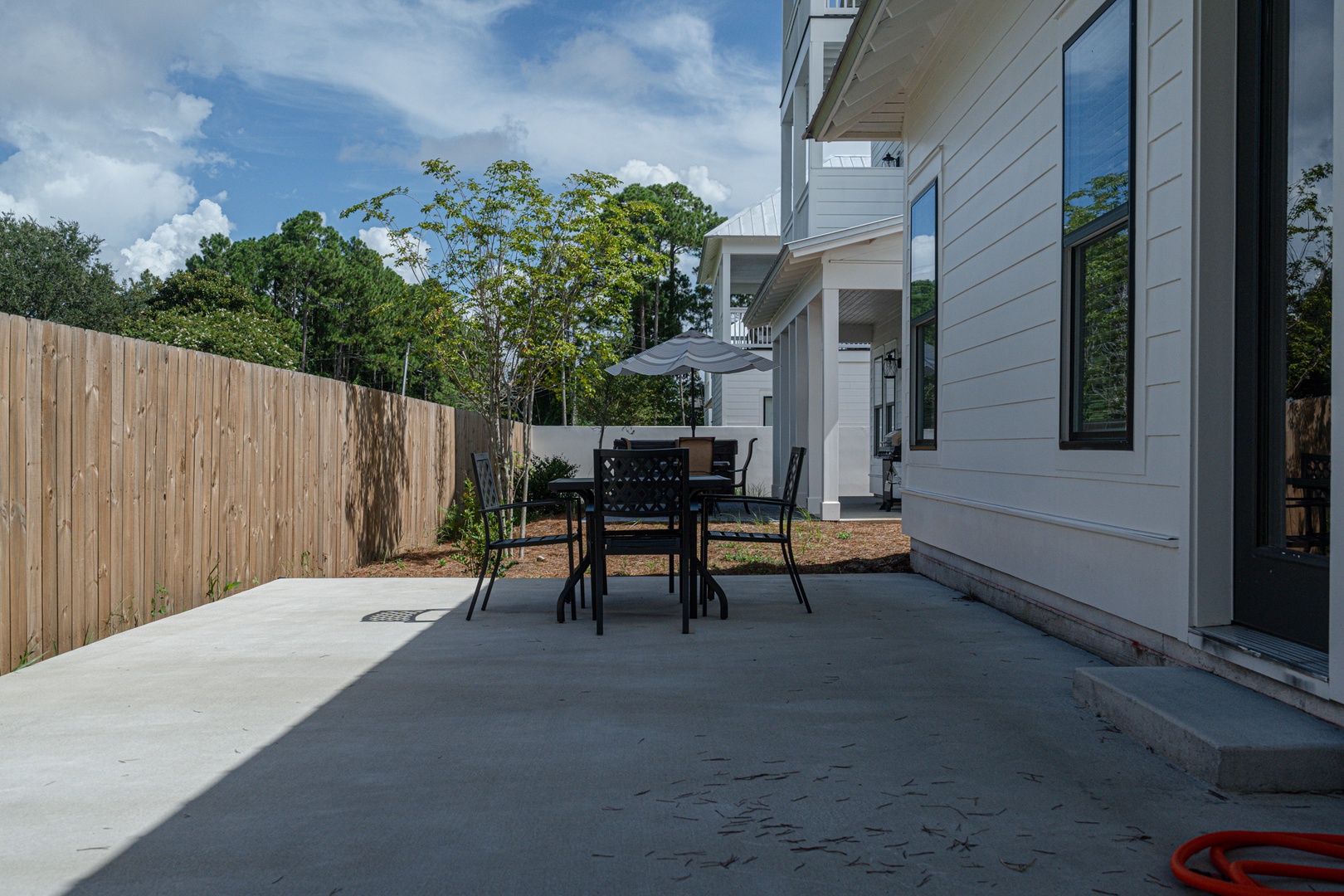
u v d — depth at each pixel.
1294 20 3.09
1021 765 2.88
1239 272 3.39
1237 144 3.40
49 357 4.29
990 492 5.91
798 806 2.57
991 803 2.58
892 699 3.66
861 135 8.81
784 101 14.69
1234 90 3.42
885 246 11.49
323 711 3.53
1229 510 3.46
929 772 2.83
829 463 11.67
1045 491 4.98
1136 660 4.03
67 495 4.45
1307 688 2.82
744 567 7.94
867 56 6.89
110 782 2.79
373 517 8.70
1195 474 3.45
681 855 2.26
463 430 12.18
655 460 5.16
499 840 2.36
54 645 4.41
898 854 2.26
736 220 22.56
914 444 7.87
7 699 3.69
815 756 2.99
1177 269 3.57
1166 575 3.68
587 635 4.99
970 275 6.32
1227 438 3.45
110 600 4.86
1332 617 2.70
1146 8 3.80
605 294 8.84
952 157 6.71
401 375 46.25
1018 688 3.83
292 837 2.38
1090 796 2.62
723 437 16.61
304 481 7.25
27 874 2.17
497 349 8.73
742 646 4.68
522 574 7.79
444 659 4.42
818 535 10.02
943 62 6.90
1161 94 3.70
